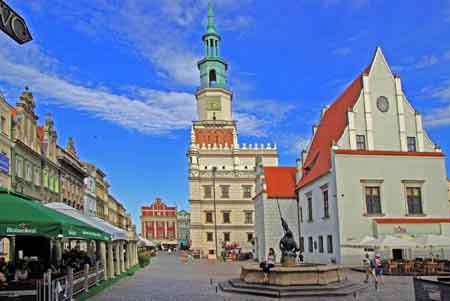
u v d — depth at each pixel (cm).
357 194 4575
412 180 4681
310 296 2370
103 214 9056
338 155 4622
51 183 4731
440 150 4838
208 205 9000
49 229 1403
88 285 2536
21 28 566
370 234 4509
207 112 9606
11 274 2019
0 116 3362
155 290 2762
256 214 6731
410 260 4016
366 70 5100
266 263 2681
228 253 7981
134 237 5497
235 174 9112
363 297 2319
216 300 2284
